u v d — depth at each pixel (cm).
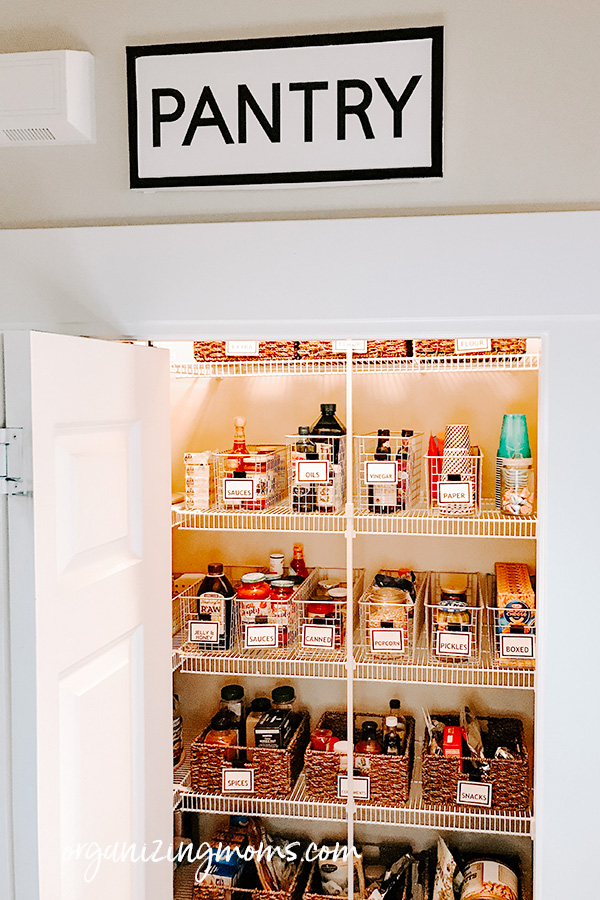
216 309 118
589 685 112
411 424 242
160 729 129
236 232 117
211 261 118
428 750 226
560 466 111
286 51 112
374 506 221
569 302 110
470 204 112
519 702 240
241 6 113
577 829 113
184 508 237
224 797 228
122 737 115
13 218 124
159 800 129
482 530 227
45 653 90
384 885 223
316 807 230
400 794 218
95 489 104
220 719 238
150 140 117
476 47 109
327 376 246
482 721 236
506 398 235
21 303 123
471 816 214
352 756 216
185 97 115
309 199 116
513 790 213
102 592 105
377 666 237
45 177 123
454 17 109
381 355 219
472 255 111
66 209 122
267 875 222
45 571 89
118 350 110
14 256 123
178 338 122
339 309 115
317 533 248
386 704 247
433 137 110
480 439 238
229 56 113
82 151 121
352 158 112
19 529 86
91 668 105
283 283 116
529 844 235
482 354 214
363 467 241
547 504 112
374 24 111
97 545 105
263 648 230
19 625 87
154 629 126
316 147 113
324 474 222
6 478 86
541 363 113
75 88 116
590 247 109
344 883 225
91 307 122
